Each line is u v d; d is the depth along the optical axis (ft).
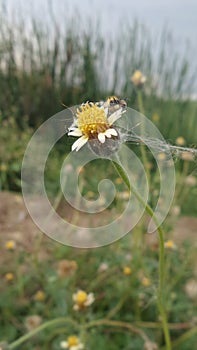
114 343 0.74
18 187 1.44
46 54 1.89
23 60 1.91
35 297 0.81
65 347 0.66
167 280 0.83
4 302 0.79
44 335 0.72
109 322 0.72
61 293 0.77
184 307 0.79
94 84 1.84
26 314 0.80
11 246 0.87
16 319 0.77
